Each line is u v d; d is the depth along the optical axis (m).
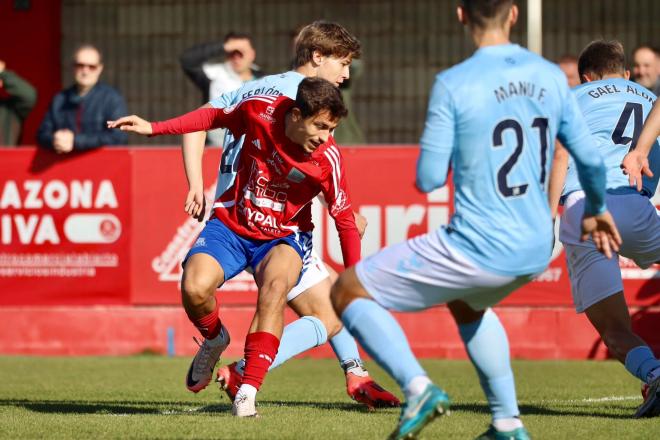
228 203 18.44
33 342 31.27
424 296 13.99
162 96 45.22
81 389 24.34
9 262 31.19
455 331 31.05
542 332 30.70
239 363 19.00
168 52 45.16
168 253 30.89
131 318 31.12
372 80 44.62
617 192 19.77
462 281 13.75
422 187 13.82
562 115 13.97
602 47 20.92
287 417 17.97
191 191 18.95
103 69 45.34
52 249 31.05
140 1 45.16
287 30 44.62
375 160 30.12
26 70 45.12
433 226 30.08
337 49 18.80
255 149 17.97
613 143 20.00
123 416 18.30
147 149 30.75
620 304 19.61
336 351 20.12
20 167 30.92
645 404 18.42
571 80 34.22
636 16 43.75
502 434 14.58
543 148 13.81
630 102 20.19
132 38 45.25
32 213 31.02
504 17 14.05
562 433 16.47
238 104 18.02
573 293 20.22
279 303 17.97
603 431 16.72
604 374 27.38
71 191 30.89
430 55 44.38
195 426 16.75
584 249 19.83
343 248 18.61
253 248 18.52
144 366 28.91
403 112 44.59
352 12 44.50
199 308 18.06
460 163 13.74
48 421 17.69
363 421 17.56
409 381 13.41
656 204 29.08
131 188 30.81
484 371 14.59
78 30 45.31
